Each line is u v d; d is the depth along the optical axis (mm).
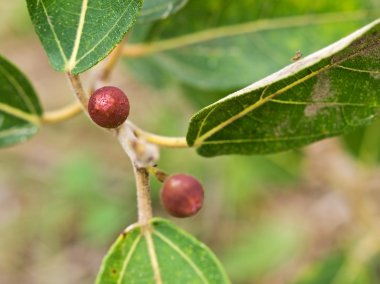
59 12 191
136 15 185
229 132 208
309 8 261
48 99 662
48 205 593
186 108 518
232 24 271
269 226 509
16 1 720
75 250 590
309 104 201
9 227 593
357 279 368
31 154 630
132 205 576
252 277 504
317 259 529
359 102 199
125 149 194
